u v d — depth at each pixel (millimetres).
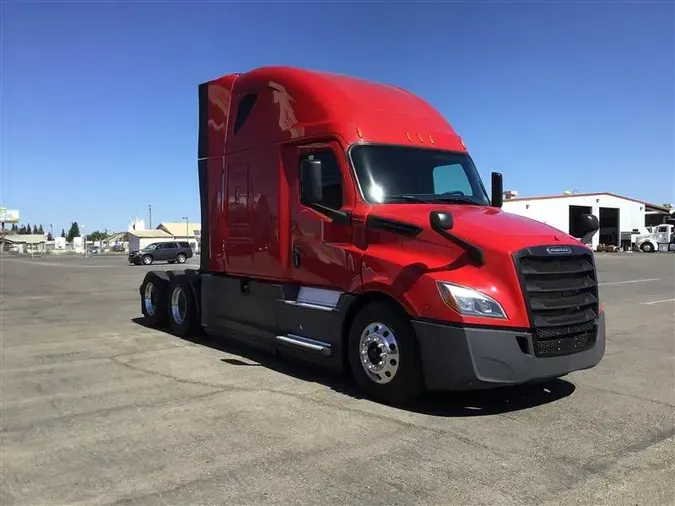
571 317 5215
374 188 5918
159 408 5344
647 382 6387
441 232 5094
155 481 3791
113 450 4324
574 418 5098
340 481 3777
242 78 7691
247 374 6633
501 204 7266
